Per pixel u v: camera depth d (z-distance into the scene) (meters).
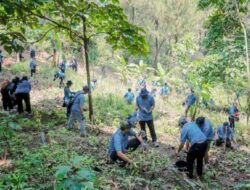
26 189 5.07
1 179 5.57
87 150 8.12
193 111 15.29
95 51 32.69
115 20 9.93
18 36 7.42
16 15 8.23
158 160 7.75
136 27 9.79
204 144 7.20
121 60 25.48
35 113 12.54
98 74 31.22
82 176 3.68
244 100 17.67
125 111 14.20
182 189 6.57
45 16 9.77
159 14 33.47
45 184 5.43
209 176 7.61
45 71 24.95
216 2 16.53
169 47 34.47
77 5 9.10
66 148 7.93
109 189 5.53
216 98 19.16
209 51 18.66
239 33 15.27
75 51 32.31
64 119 11.85
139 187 6.18
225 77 16.56
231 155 9.74
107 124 12.41
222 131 11.07
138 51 10.20
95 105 15.02
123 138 7.16
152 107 9.94
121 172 6.50
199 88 15.09
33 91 18.66
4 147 7.64
